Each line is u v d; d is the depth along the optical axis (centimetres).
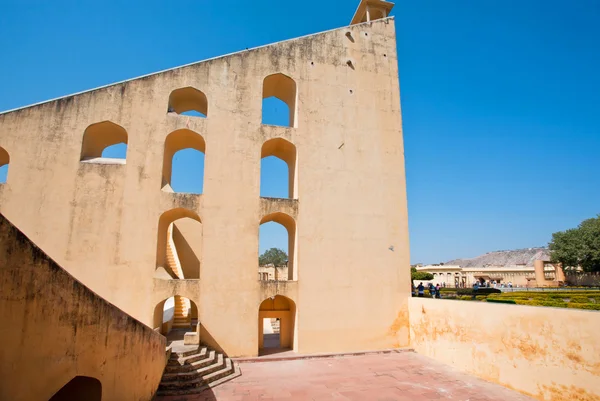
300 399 1034
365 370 1310
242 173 1545
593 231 4528
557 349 996
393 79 1870
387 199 1719
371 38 1888
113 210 1420
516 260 10631
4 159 1530
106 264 1381
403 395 1070
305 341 1491
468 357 1291
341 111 1738
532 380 1057
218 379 1180
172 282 1401
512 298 2117
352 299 1575
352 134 1733
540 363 1039
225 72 1614
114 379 736
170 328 1739
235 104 1595
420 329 1562
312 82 1720
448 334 1397
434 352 1466
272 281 1495
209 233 1462
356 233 1638
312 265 1552
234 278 1455
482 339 1241
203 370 1169
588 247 4472
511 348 1133
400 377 1234
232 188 1521
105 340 707
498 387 1141
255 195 1541
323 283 1551
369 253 1638
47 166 1407
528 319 1086
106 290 1364
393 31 1947
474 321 1281
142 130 1494
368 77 1827
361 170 1708
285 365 1363
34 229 1359
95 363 675
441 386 1148
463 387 1139
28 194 1374
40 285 563
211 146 1532
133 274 1389
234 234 1487
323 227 1598
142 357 883
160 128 1509
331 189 1644
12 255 522
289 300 1642
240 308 1440
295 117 1709
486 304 1237
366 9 2023
